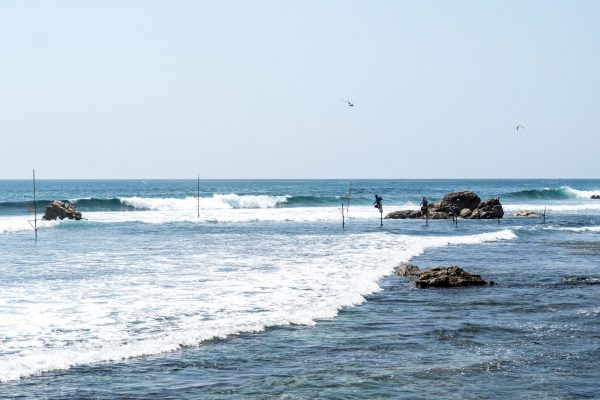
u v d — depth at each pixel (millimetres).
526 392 12359
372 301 20969
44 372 13062
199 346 15180
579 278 25719
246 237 42375
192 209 79250
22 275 25062
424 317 18641
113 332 16109
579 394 12281
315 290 22016
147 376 13000
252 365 13836
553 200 108500
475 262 30953
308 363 14039
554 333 16906
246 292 21484
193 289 21984
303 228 51094
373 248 35438
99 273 25625
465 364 14117
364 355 14695
